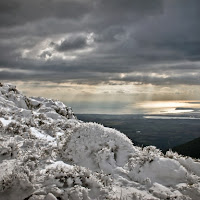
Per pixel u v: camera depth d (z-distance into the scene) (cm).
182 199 645
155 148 1038
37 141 1238
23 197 588
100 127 1081
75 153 967
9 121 1592
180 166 798
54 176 667
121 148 980
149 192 694
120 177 789
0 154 912
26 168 680
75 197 585
